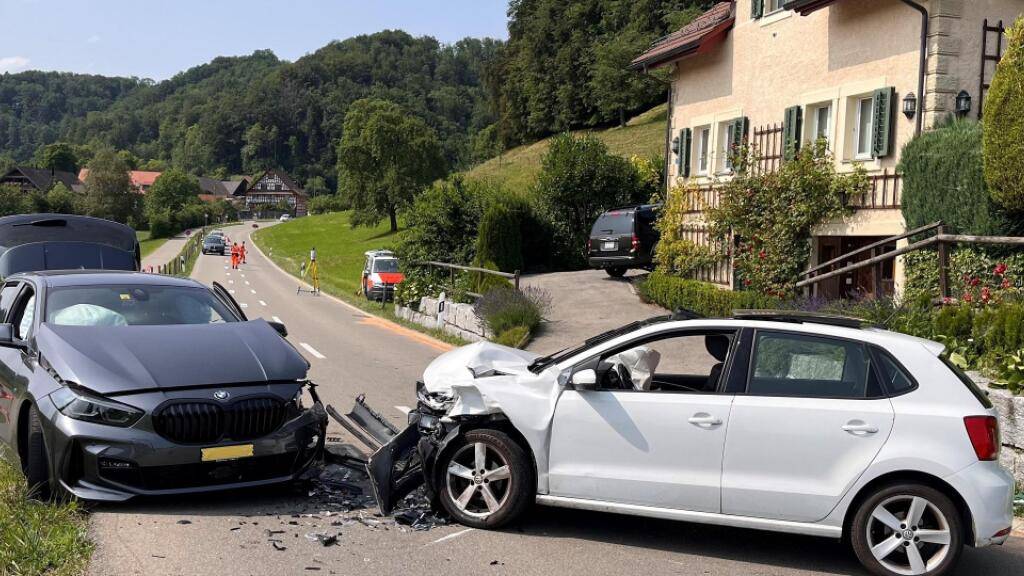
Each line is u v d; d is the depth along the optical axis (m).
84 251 13.02
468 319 18.91
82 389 5.91
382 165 85.69
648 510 5.61
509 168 80.75
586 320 18.12
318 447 6.56
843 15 15.66
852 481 5.26
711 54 19.80
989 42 14.07
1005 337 8.32
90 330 6.64
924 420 5.21
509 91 100.50
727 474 5.48
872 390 5.36
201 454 5.91
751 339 5.68
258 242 95.81
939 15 13.70
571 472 5.77
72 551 5.02
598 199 29.17
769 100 17.75
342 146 86.12
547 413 5.82
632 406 5.68
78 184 172.25
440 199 25.55
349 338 19.53
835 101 15.85
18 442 6.39
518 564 5.23
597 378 5.80
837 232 15.51
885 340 5.48
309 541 5.45
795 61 16.95
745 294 15.63
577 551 5.54
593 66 85.31
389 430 7.36
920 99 13.97
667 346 5.97
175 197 144.75
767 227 16.47
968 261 11.74
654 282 19.56
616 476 5.67
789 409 5.41
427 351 17.25
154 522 5.71
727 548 5.79
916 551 5.18
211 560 5.04
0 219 12.87
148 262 68.81
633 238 22.56
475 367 6.38
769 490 5.39
